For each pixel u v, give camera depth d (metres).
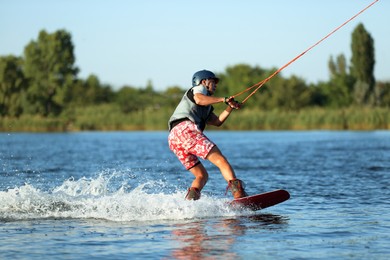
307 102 182.12
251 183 29.36
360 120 123.62
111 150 63.72
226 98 19.97
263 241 15.11
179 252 13.92
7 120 146.00
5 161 45.59
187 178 31.77
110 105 179.25
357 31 199.50
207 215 19.08
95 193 22.16
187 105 20.27
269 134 115.25
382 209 20.55
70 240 15.26
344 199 23.17
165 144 78.25
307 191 25.81
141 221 17.94
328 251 13.98
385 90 191.62
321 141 81.19
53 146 73.19
